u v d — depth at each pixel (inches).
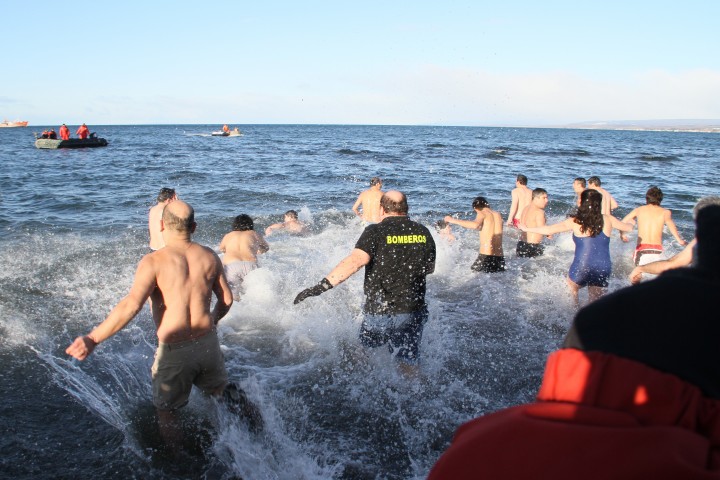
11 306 264.8
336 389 191.0
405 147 2118.6
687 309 49.3
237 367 205.6
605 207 408.8
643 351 48.2
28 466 144.4
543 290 309.9
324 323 245.9
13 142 2449.6
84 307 269.3
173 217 154.1
